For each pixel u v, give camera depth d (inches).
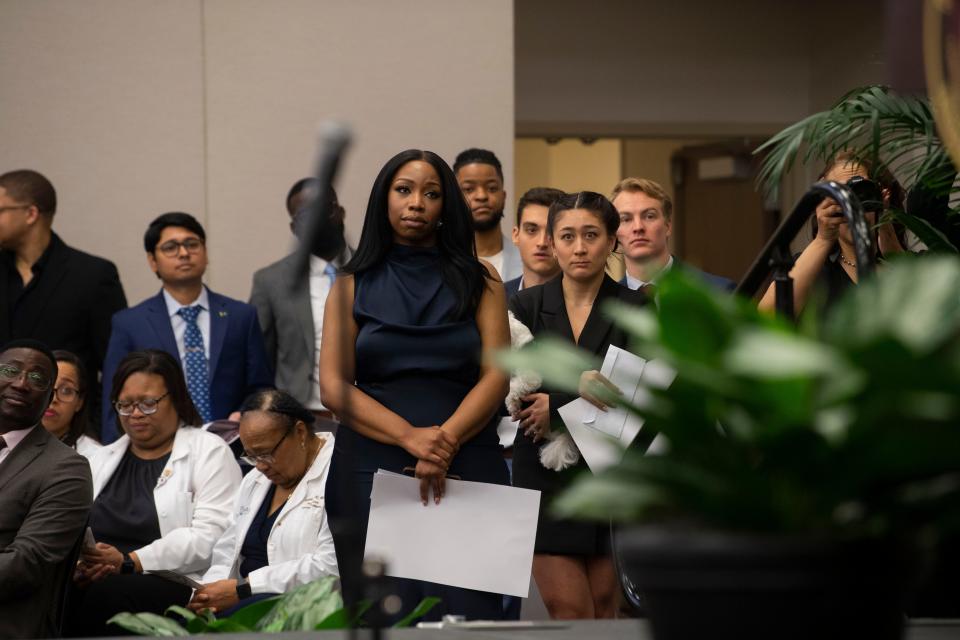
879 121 263.4
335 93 604.4
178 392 383.9
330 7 604.1
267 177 602.2
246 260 601.6
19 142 589.9
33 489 322.7
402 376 291.7
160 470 379.2
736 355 86.4
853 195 161.6
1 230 474.9
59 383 398.0
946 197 265.6
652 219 384.2
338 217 307.4
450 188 302.5
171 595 352.5
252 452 346.0
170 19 597.3
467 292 297.9
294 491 350.0
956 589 196.1
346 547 154.2
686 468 92.9
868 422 87.0
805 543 88.8
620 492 93.8
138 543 371.2
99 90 594.2
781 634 89.8
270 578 337.7
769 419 89.7
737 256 789.9
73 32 592.7
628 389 305.6
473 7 608.7
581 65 727.7
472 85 609.0
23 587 312.7
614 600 314.5
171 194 597.6
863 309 91.8
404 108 605.9
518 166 876.0
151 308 450.9
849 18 676.1
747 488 91.1
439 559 282.0
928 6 189.0
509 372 298.0
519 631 145.1
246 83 601.3
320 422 402.3
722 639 90.9
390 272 298.5
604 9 727.1
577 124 728.3
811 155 277.0
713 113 735.7
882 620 91.2
